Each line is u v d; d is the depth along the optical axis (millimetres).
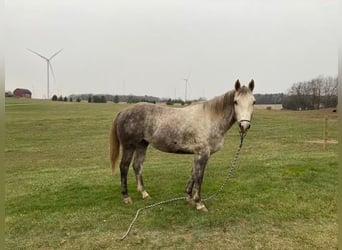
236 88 4820
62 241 4215
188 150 5180
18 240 4266
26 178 8148
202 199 5727
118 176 7785
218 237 4289
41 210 5320
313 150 13641
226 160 10320
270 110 44125
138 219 4863
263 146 15430
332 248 3947
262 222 4734
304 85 43562
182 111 5246
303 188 6191
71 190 6512
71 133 22781
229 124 5109
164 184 6836
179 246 4070
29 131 23484
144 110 5391
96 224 4723
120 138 5559
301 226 4598
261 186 6391
